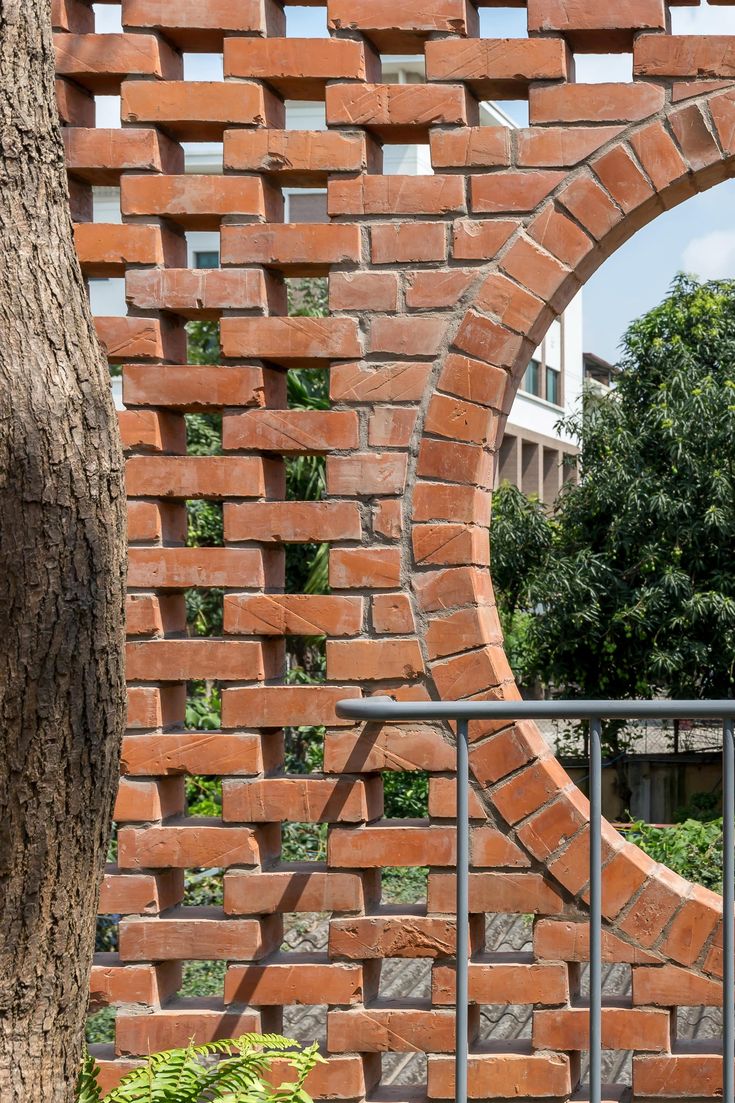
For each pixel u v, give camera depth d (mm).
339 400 2615
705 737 11500
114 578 1707
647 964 2490
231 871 2619
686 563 10484
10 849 1651
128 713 2639
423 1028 2537
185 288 2656
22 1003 1692
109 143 2664
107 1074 2594
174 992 2727
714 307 11133
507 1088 2508
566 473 23422
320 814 2588
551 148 2557
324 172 2641
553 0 2543
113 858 5699
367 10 2600
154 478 2654
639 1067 2486
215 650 2629
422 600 2580
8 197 1655
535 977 2516
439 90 2586
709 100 2510
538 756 2541
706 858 7133
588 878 2500
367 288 2607
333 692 2592
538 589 10648
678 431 10445
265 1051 2547
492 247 2572
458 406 2582
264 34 2639
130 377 2666
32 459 1606
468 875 2537
